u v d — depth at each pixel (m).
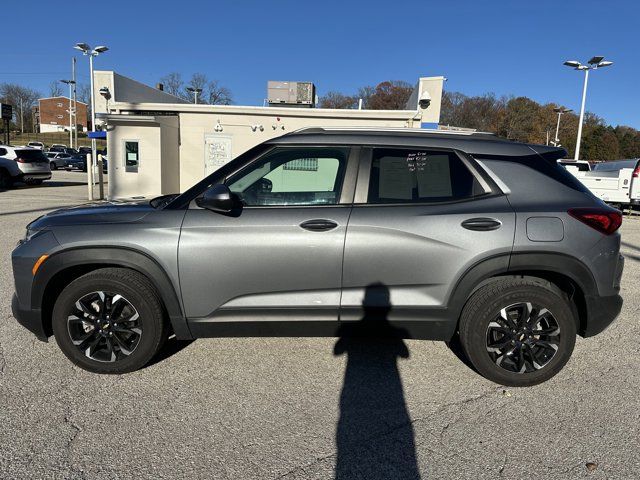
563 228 3.15
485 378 3.46
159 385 3.28
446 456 2.59
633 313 5.10
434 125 14.91
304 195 3.31
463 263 3.15
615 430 2.84
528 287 3.20
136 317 3.30
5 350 3.75
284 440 2.70
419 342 4.10
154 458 2.51
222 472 2.42
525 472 2.46
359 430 2.81
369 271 3.20
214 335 3.36
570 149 62.47
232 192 3.31
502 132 61.66
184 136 15.51
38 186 20.97
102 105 16.19
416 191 3.29
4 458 2.47
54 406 2.98
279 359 3.71
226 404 3.06
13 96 87.12
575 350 4.05
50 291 3.39
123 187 15.17
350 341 4.08
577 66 23.69
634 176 14.62
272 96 16.50
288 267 3.21
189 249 3.19
